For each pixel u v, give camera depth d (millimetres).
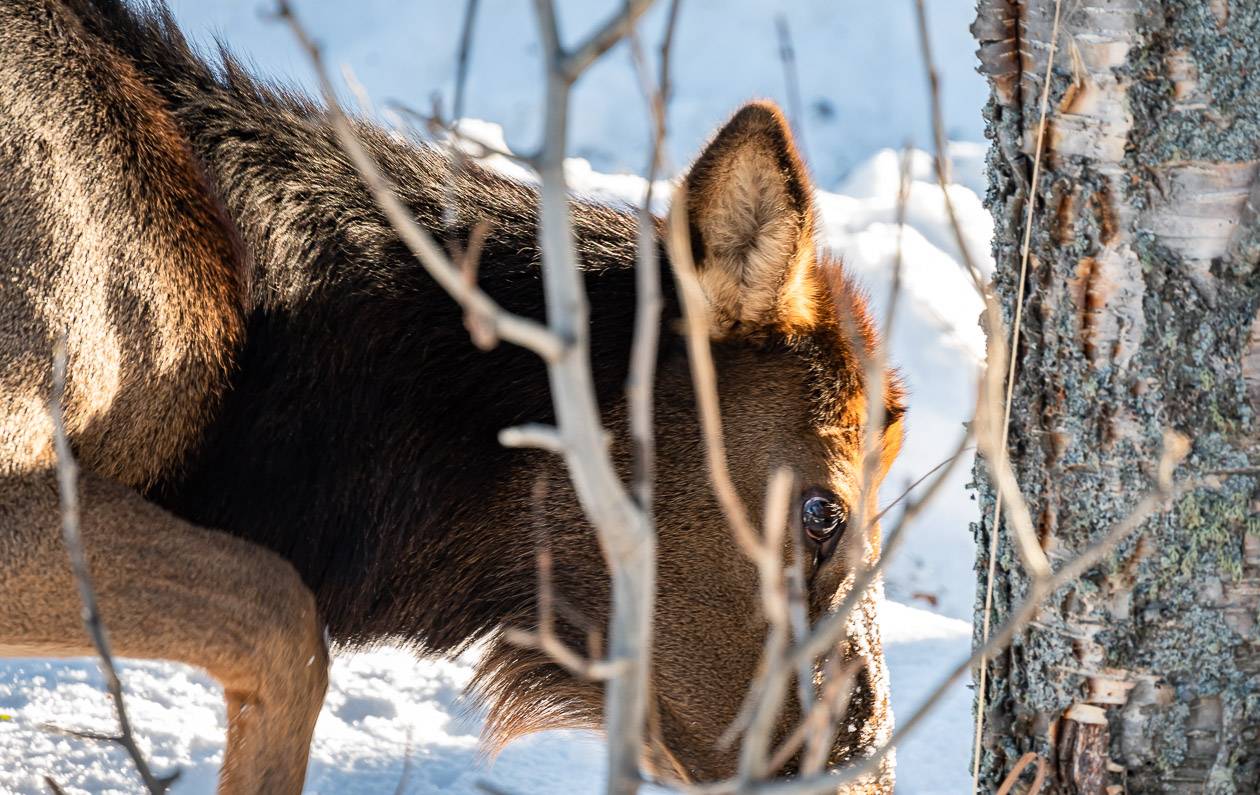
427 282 7586
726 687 7277
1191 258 5957
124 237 6746
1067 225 6113
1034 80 6176
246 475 7387
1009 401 6270
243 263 7352
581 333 3316
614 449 7359
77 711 8984
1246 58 5828
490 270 7609
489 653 7957
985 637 6238
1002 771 6617
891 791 7367
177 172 7109
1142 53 5879
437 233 7625
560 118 3309
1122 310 6051
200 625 6590
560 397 3318
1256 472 6039
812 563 7230
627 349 7402
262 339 7422
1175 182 5934
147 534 6574
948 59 19172
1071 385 6180
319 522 7547
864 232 14750
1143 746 6250
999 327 4969
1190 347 5984
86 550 6453
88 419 6637
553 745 9117
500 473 7570
